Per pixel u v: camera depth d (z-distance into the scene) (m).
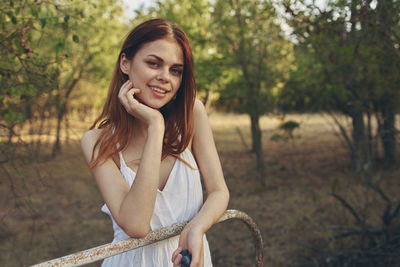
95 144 1.10
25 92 2.35
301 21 3.16
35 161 2.66
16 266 5.05
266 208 7.57
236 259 5.53
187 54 1.08
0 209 6.99
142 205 0.93
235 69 8.44
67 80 8.16
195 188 1.16
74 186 9.08
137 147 1.13
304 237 5.81
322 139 16.12
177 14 7.96
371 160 4.59
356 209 5.68
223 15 7.51
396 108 4.54
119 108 1.12
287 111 7.53
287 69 7.55
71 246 5.98
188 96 1.13
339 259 4.71
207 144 1.21
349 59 3.83
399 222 4.67
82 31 8.09
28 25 2.25
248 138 17.59
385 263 4.30
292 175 10.34
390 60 3.61
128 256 1.14
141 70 1.04
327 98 5.91
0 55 2.26
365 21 2.88
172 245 1.14
